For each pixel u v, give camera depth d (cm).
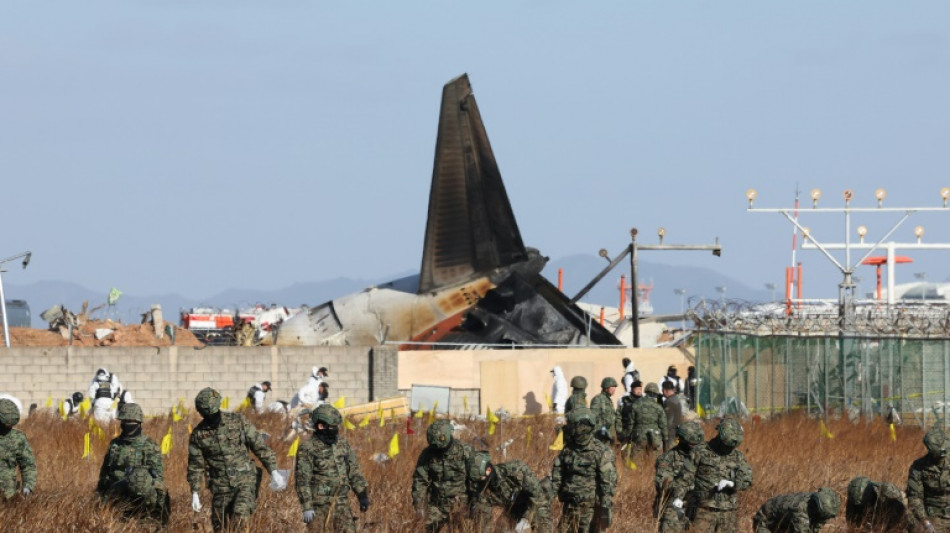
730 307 14875
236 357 14850
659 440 8494
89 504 5416
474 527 5131
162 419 12406
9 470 5572
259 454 5403
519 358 15312
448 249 17012
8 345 17412
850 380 12862
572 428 5300
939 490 5547
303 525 5609
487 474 5156
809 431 10888
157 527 5409
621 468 7762
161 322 19225
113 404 11794
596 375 15550
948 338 12225
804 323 13575
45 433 9944
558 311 17438
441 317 16850
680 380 14762
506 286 17000
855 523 5675
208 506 6166
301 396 12975
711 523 5369
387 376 14912
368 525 5512
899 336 12475
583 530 5331
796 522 5125
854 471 8450
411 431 9469
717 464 5353
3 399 5519
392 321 16850
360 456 8181
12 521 5181
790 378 13675
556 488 5372
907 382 12462
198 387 14812
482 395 15138
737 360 14462
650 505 6438
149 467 5447
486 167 16925
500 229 17075
